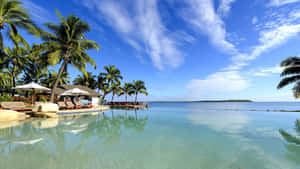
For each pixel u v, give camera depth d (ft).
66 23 46.85
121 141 16.51
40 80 88.22
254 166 10.61
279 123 30.63
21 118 29.25
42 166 9.87
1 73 67.05
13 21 37.52
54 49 49.32
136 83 127.75
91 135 18.90
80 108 51.08
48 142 15.20
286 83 53.88
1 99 41.60
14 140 15.46
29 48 45.39
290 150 13.79
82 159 11.26
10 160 10.61
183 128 24.88
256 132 21.68
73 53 52.11
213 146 15.10
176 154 12.82
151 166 10.37
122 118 38.32
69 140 16.21
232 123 30.66
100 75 115.96
